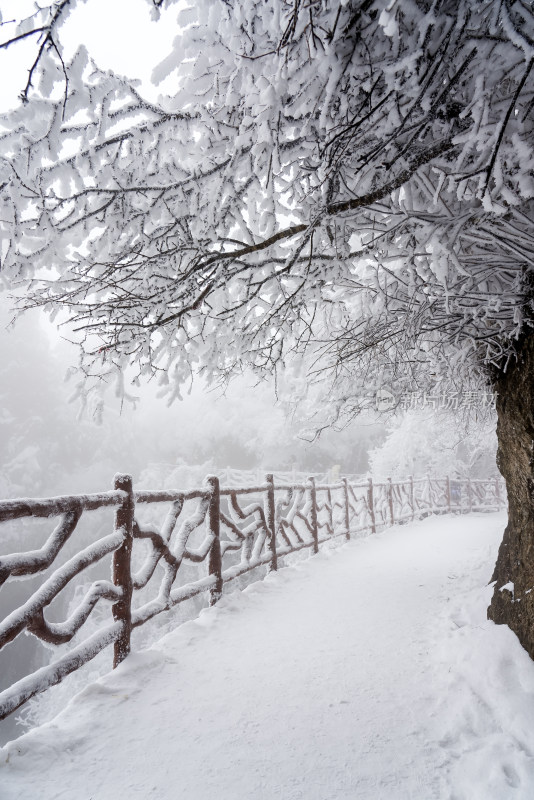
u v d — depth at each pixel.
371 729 2.02
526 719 1.95
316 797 1.58
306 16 1.77
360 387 4.45
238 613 3.76
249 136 2.27
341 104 2.08
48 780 1.65
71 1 1.59
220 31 2.08
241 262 2.61
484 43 1.69
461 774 1.69
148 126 2.49
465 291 2.64
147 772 1.71
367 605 4.01
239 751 1.85
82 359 2.80
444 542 7.74
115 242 2.73
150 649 2.87
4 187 2.33
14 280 2.57
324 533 7.18
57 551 2.17
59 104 2.14
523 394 2.94
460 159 1.94
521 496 2.97
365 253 2.78
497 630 2.75
